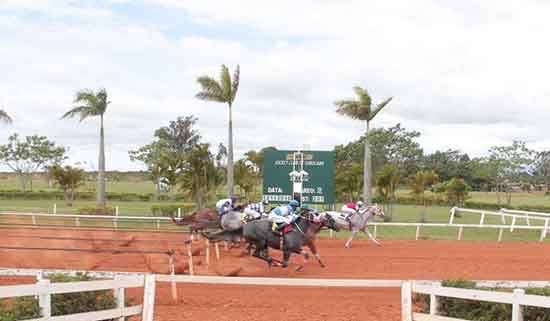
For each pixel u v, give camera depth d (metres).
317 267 19.03
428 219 43.25
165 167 42.12
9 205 48.06
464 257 21.67
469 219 44.69
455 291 8.94
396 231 33.56
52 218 32.69
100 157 38.31
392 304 13.05
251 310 12.17
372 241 27.11
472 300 9.48
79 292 9.31
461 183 46.91
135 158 77.75
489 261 20.67
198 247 21.56
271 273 17.70
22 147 71.31
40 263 17.89
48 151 71.56
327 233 31.59
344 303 13.12
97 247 20.47
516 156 66.12
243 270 18.00
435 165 83.31
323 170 26.62
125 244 20.95
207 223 20.55
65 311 9.08
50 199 61.72
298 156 26.66
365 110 32.75
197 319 11.23
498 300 8.48
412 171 79.69
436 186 55.78
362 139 77.56
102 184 38.38
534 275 17.70
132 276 10.02
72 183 49.81
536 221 42.34
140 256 19.44
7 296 7.76
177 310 12.03
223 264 18.59
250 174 47.06
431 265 19.56
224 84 31.72
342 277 17.00
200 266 17.77
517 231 33.91
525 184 76.00
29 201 56.75
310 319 11.43
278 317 11.55
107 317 9.19
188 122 82.56
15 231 25.12
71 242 21.62
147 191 80.06
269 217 18.08
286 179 26.64
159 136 81.75
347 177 43.94
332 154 26.64
